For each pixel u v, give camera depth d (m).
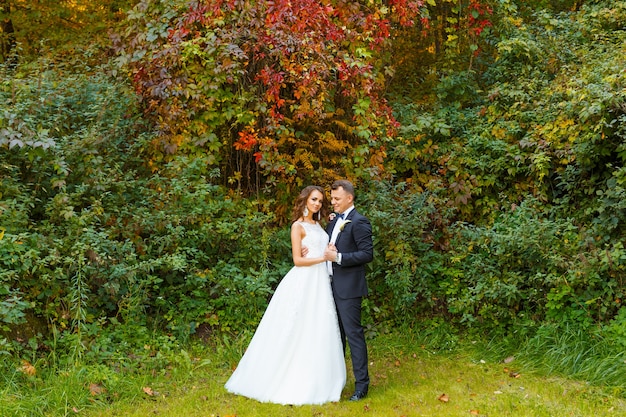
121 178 5.73
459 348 5.45
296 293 4.29
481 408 4.13
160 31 6.14
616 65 5.86
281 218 6.61
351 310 4.29
